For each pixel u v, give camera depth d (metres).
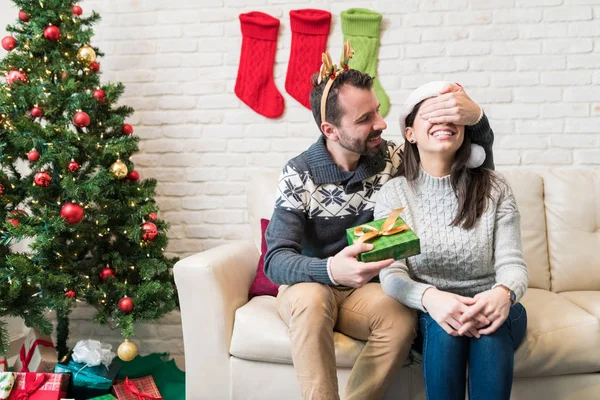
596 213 2.12
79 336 2.66
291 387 1.62
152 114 2.67
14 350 2.54
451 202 1.45
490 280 1.45
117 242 2.30
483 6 2.47
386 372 1.40
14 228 1.92
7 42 2.17
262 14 2.57
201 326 1.69
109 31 2.67
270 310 1.71
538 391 1.54
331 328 1.38
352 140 1.48
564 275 2.07
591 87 2.43
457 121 1.37
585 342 1.50
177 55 2.64
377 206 1.52
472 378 1.27
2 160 2.11
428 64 2.51
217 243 2.68
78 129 2.21
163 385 2.24
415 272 1.48
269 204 2.25
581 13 2.42
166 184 2.69
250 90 2.58
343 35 2.53
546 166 2.48
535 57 2.45
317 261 1.37
